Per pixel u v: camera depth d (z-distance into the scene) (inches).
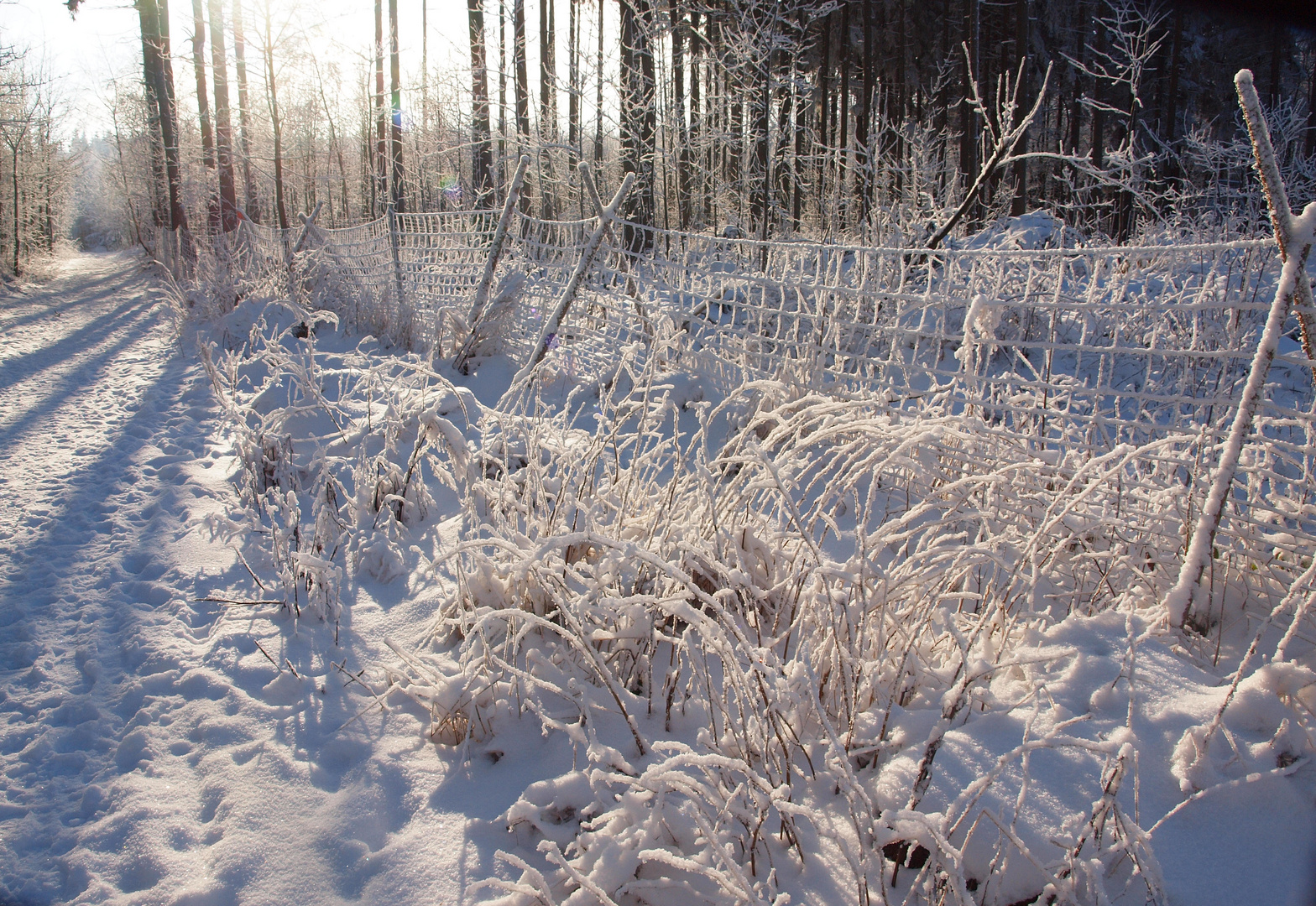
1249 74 76.9
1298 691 69.4
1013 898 59.1
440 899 67.9
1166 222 373.1
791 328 199.6
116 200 2190.0
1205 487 101.6
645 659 97.5
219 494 186.5
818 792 75.4
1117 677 70.9
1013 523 108.2
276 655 111.7
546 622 85.7
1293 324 222.7
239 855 74.3
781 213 628.4
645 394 117.9
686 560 97.3
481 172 713.6
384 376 196.4
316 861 73.5
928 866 60.7
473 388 261.3
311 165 1053.2
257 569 142.8
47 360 404.8
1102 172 406.3
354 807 80.1
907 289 209.0
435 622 108.3
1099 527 104.0
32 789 87.4
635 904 64.7
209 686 104.3
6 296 841.5
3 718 101.1
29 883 73.2
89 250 2445.9
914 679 85.8
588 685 91.9
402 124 832.9
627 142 622.2
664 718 90.4
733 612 96.8
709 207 701.9
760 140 632.4
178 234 736.3
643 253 243.3
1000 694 80.7
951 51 979.9
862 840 59.9
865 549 75.7
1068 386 124.9
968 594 85.9
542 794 76.5
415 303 362.3
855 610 81.8
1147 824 61.4
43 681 109.3
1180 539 102.8
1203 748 64.6
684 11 601.6
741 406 187.8
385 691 101.4
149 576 142.7
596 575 95.4
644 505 120.0
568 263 268.5
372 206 924.0
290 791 83.1
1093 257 142.1
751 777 64.7
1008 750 69.2
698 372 219.0
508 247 303.1
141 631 120.3
